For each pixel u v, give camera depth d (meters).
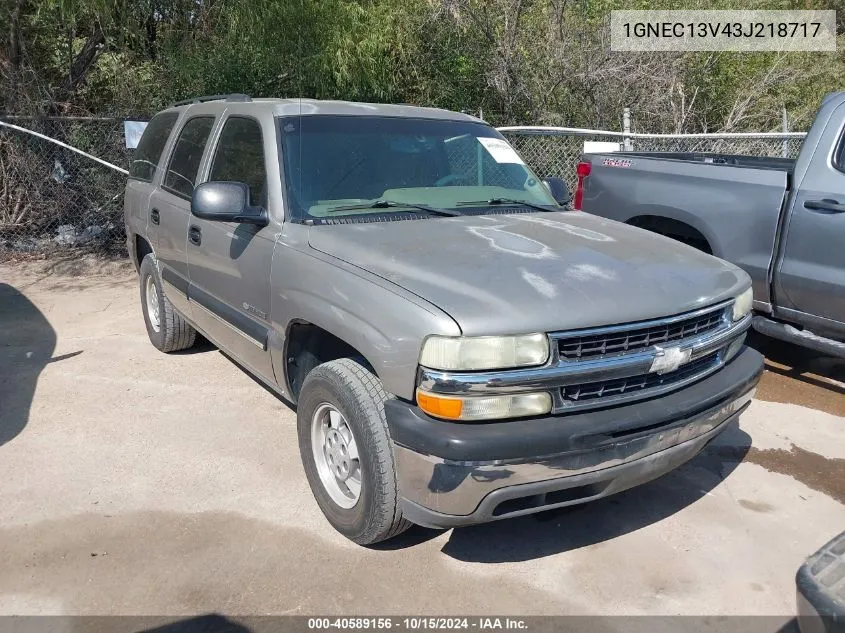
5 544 3.35
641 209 6.14
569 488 2.90
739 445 4.51
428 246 3.36
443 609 3.00
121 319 6.79
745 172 5.46
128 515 3.60
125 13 9.32
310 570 3.22
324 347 3.62
